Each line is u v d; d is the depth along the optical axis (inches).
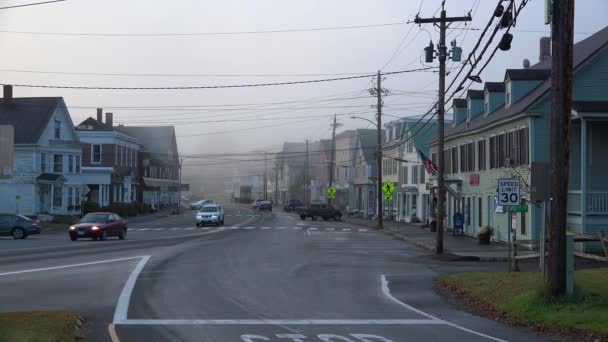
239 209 4606.3
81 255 1162.0
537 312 586.2
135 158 3535.9
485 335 515.5
